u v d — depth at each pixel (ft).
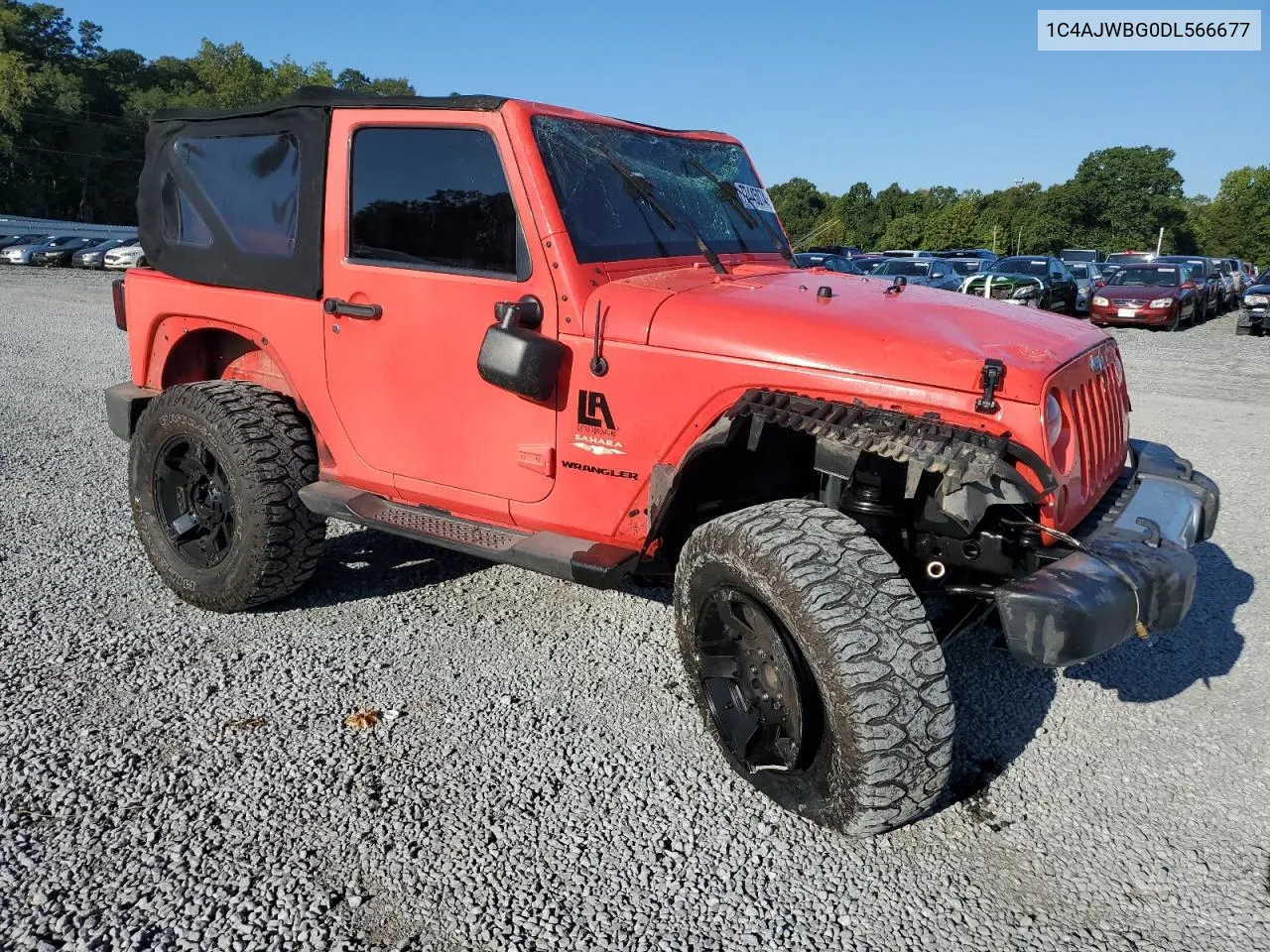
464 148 11.13
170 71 335.06
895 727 8.05
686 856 8.77
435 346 11.54
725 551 9.07
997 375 8.54
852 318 9.68
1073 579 8.37
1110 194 303.89
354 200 12.03
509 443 11.27
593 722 11.03
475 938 7.68
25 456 21.84
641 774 10.00
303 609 13.88
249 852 8.61
